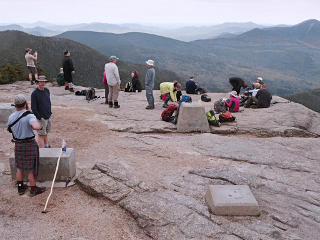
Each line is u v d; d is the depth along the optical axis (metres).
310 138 10.05
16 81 21.86
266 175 6.82
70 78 17.55
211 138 9.40
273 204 5.45
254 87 14.41
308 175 6.93
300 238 4.42
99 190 5.66
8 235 4.45
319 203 5.58
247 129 10.50
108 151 8.25
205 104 14.76
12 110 10.11
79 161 7.43
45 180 6.12
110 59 12.70
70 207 5.33
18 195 5.66
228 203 5.00
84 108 13.33
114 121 11.26
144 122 11.06
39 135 7.14
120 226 4.79
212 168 6.96
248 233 4.48
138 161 7.55
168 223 4.70
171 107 11.31
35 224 4.79
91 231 4.65
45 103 6.93
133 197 5.50
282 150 8.56
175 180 6.40
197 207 5.16
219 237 4.39
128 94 17.55
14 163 6.12
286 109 12.95
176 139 9.38
